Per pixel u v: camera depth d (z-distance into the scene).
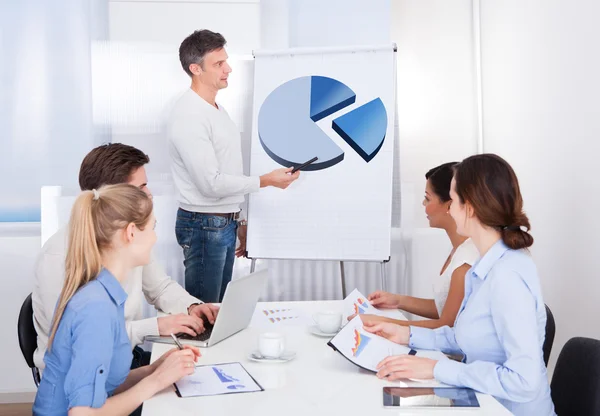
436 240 3.82
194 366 1.68
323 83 3.38
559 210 3.17
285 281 3.76
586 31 2.86
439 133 3.88
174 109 3.18
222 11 3.67
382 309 2.40
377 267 3.78
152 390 1.52
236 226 3.34
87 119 3.66
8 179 3.64
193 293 3.28
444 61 3.85
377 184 3.31
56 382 1.54
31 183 3.65
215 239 3.22
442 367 1.60
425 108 3.87
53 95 3.63
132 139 3.65
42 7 3.60
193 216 3.21
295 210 3.37
